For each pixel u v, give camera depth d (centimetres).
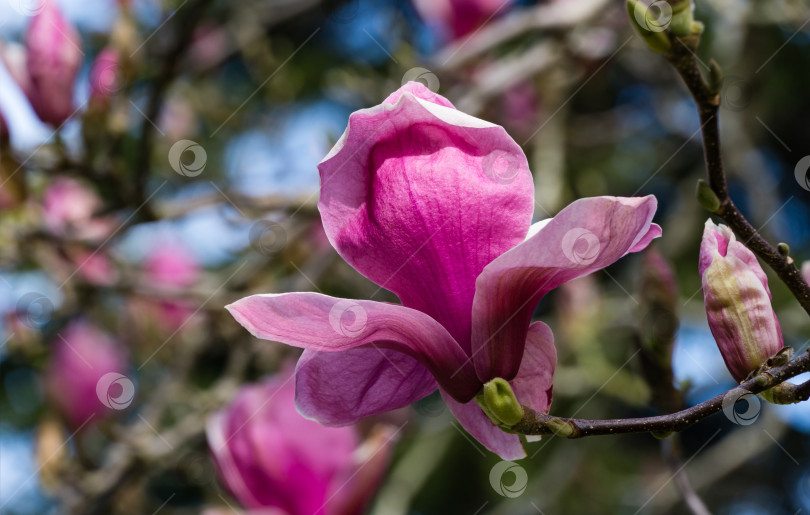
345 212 53
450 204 52
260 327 51
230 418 74
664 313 65
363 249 53
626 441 160
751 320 52
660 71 143
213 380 146
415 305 53
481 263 52
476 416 54
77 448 97
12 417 143
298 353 101
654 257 66
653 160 157
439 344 52
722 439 176
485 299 51
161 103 83
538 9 108
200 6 79
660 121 151
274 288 103
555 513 140
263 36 133
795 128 166
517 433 51
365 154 52
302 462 73
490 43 107
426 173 52
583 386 119
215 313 101
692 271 150
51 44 85
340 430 73
